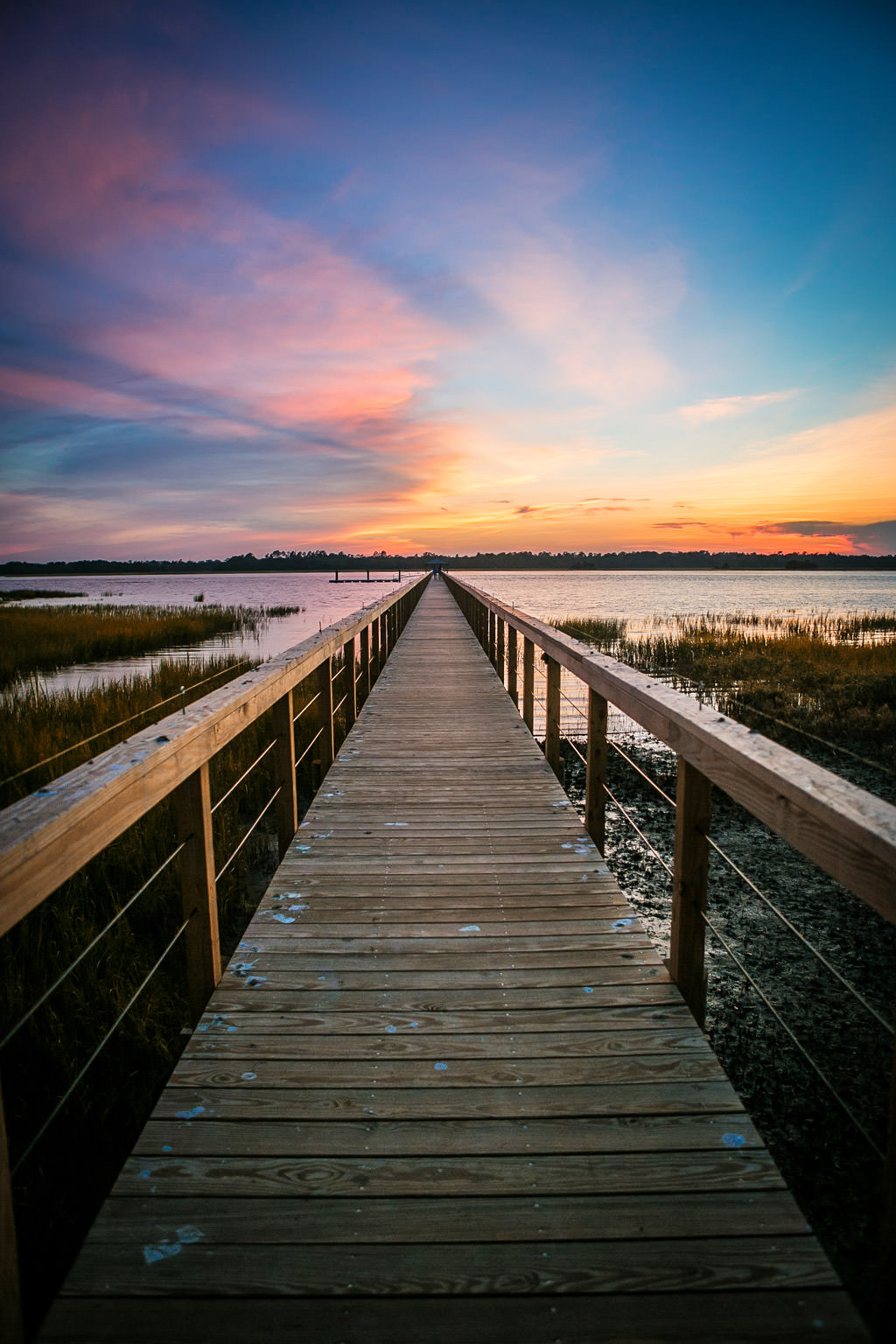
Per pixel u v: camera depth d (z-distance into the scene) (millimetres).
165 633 21984
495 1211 1526
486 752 5285
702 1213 1521
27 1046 2789
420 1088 1896
